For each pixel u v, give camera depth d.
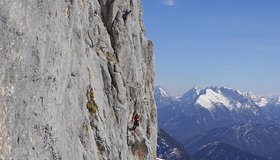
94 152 27.17
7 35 15.75
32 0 17.70
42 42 18.45
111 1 42.59
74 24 25.92
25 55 17.06
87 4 34.94
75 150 23.31
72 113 23.83
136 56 47.31
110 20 42.31
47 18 19.19
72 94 24.12
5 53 15.66
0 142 15.27
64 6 22.52
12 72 16.16
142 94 49.12
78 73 25.95
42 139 18.64
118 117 37.06
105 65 36.84
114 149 33.97
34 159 17.73
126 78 43.91
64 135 21.75
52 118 19.61
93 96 31.23
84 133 26.16
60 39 20.84
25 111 17.12
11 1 15.95
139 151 43.66
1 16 15.38
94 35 36.53
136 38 47.59
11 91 16.08
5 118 15.65
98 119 30.95
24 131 17.05
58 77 20.44
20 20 16.59
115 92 37.56
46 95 19.03
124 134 37.72
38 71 18.06
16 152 16.31
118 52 42.47
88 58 32.16
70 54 23.27
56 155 19.94
